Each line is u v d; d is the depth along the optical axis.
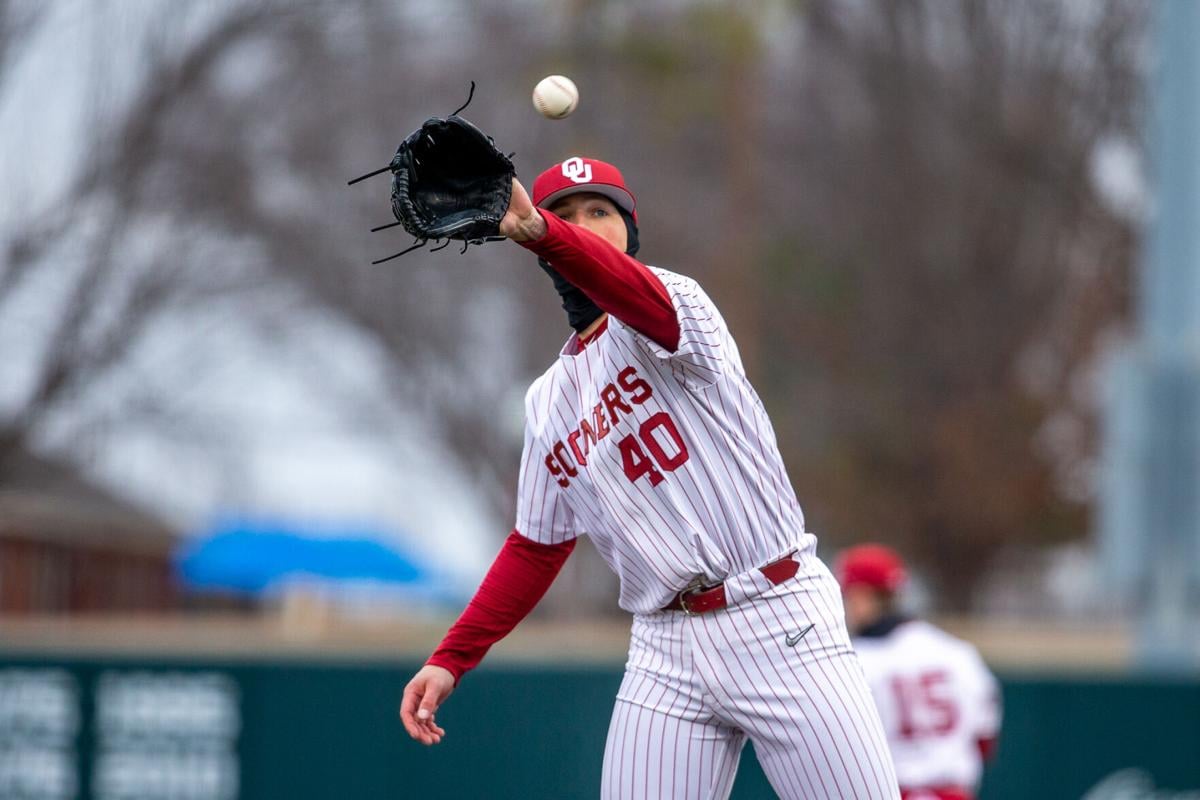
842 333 80.50
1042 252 80.44
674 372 11.80
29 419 59.81
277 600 60.22
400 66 76.25
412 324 81.50
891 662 20.70
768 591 12.14
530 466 13.18
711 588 12.20
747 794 28.23
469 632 13.53
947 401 79.38
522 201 10.24
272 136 71.69
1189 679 29.48
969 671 20.92
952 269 80.88
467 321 85.50
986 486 75.19
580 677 29.30
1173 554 33.38
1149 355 34.00
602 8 72.06
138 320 61.69
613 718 12.90
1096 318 77.69
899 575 21.39
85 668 29.72
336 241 76.44
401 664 29.56
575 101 11.80
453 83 77.25
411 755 29.31
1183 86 33.75
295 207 75.31
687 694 12.46
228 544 59.97
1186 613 33.22
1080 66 79.25
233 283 69.50
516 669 29.39
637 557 12.24
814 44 84.69
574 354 12.44
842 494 77.88
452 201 10.21
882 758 12.21
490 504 88.62
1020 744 29.36
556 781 29.09
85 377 60.81
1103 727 29.42
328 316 79.88
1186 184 33.72
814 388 81.81
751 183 76.94
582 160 12.46
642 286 10.88
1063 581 84.06
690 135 80.62
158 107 59.00
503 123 78.19
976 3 80.19
